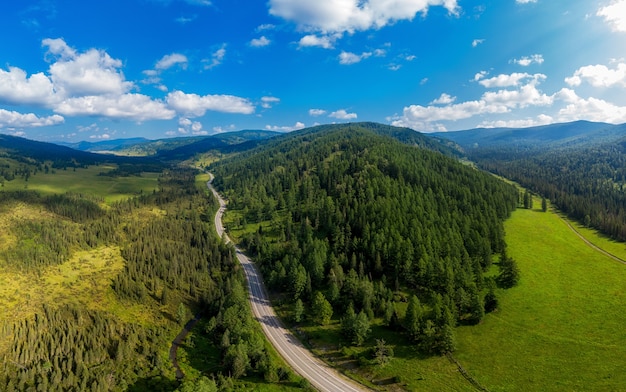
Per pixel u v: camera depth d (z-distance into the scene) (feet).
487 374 364.38
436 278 503.20
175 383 377.09
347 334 437.99
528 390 339.16
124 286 520.83
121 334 439.22
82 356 387.14
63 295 477.36
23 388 337.52
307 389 356.18
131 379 376.68
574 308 463.42
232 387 360.48
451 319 417.08
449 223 644.69
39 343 385.09
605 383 335.06
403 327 440.86
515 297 498.28
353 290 500.74
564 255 630.33
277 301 548.31
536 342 405.18
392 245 553.23
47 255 556.92
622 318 431.02
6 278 477.77
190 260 655.76
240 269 652.89
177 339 462.19
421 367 383.45
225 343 427.74
